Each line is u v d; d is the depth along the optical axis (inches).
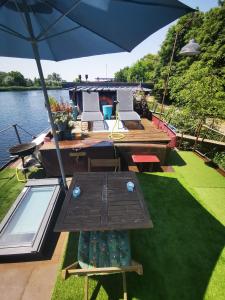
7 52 118.6
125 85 377.7
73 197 90.4
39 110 1179.3
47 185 149.0
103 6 75.2
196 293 89.1
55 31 107.3
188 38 814.5
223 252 110.4
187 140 266.4
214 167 211.3
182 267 101.0
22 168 181.9
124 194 93.0
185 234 122.0
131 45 94.7
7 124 799.1
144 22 76.5
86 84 372.2
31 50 125.0
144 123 271.0
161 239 117.8
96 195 92.1
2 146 521.0
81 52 119.6
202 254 108.8
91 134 217.0
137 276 95.6
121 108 261.9
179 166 211.8
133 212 81.7
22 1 81.9
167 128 223.8
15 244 103.1
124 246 83.4
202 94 328.5
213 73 386.0
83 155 179.3
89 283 92.0
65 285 91.0
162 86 837.2
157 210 142.3
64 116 196.4
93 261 80.6
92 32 97.4
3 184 171.6
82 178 105.7
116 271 75.3
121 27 84.3
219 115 332.2
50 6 87.8
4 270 97.9
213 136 312.2
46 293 87.9
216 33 679.1
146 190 165.2
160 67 1034.7
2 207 141.7
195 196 159.0
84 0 75.3
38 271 97.4
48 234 112.8
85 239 85.5
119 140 197.6
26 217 120.3
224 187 174.6
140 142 199.3
